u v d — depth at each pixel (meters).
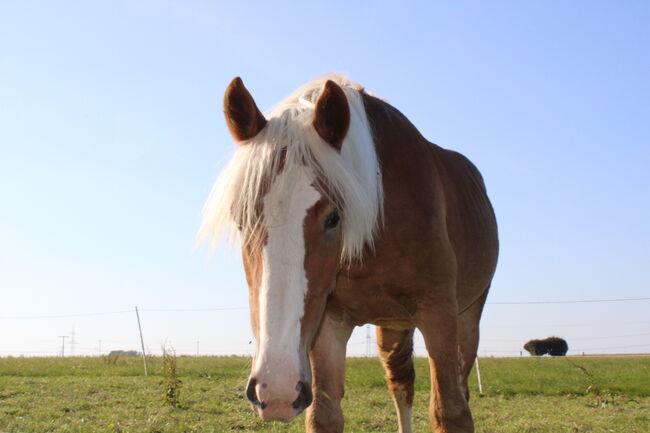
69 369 13.18
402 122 3.54
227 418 6.75
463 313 4.79
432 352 3.16
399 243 3.15
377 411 7.56
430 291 3.20
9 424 6.19
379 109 3.44
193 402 7.96
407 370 4.39
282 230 2.40
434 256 3.20
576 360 17.80
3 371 12.40
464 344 4.74
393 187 3.18
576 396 9.75
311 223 2.44
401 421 4.39
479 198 4.44
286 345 2.27
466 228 3.89
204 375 11.81
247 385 2.25
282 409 2.19
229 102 2.70
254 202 2.44
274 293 2.32
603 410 8.02
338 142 2.66
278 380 2.20
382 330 4.32
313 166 2.52
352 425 6.56
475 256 4.03
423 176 3.33
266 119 2.80
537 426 6.45
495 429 6.45
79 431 5.87
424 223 3.19
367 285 3.22
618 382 11.20
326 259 2.49
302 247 2.40
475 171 4.94
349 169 2.72
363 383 10.65
